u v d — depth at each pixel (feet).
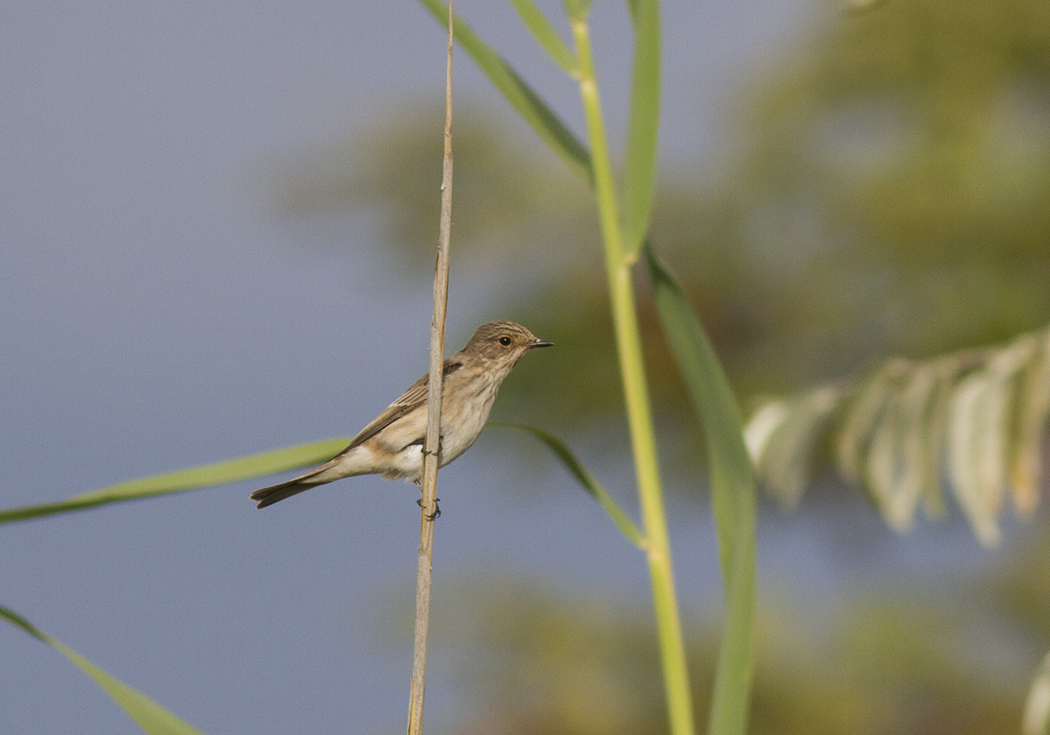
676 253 43.37
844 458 26.16
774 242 43.80
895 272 43.70
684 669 16.34
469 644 41.22
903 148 44.96
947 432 25.32
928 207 42.60
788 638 41.86
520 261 42.73
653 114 17.15
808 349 43.37
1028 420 24.41
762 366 42.83
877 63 44.78
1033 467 24.22
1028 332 42.27
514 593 40.88
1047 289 43.09
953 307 43.09
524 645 40.68
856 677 41.50
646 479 16.81
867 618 42.04
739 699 15.51
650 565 16.62
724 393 16.58
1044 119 44.75
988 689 41.83
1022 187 42.91
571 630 40.29
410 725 16.28
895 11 44.65
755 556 15.99
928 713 41.96
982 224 43.09
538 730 39.63
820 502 41.39
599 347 41.24
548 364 41.11
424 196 43.21
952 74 44.65
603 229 17.66
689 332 17.01
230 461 16.79
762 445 27.58
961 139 44.01
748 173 44.55
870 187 43.45
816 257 43.65
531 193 42.73
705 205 43.78
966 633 43.09
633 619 40.68
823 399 27.27
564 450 17.38
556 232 42.68
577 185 42.80
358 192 43.32
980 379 25.35
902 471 25.59
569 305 41.55
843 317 43.01
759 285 42.91
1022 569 43.29
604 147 17.93
